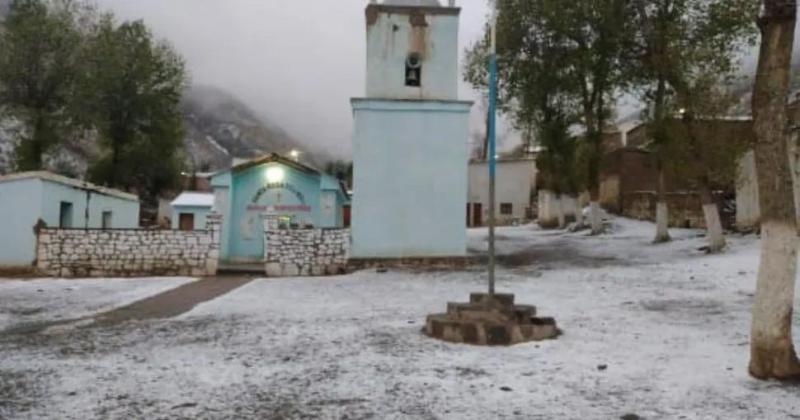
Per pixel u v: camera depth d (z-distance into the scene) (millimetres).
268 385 7078
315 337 9805
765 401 6355
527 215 57031
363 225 21188
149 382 7195
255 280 19094
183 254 20547
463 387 6961
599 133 30859
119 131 41312
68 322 11578
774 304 7184
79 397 6613
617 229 32688
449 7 21953
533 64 30484
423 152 21500
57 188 21453
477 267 20938
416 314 12070
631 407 6234
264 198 26109
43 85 36812
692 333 9828
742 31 23312
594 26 26984
